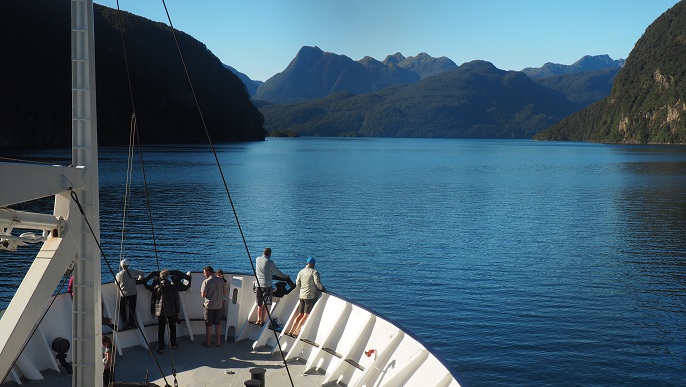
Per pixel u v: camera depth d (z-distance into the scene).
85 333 7.42
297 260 37.78
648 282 33.66
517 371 20.97
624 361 22.08
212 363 11.69
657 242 46.03
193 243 41.91
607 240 46.72
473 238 46.69
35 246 38.19
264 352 12.18
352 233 47.84
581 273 35.53
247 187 82.75
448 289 31.34
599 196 79.94
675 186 95.12
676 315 27.55
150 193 71.62
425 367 9.90
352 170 127.00
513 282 33.06
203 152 178.12
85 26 7.14
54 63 183.50
